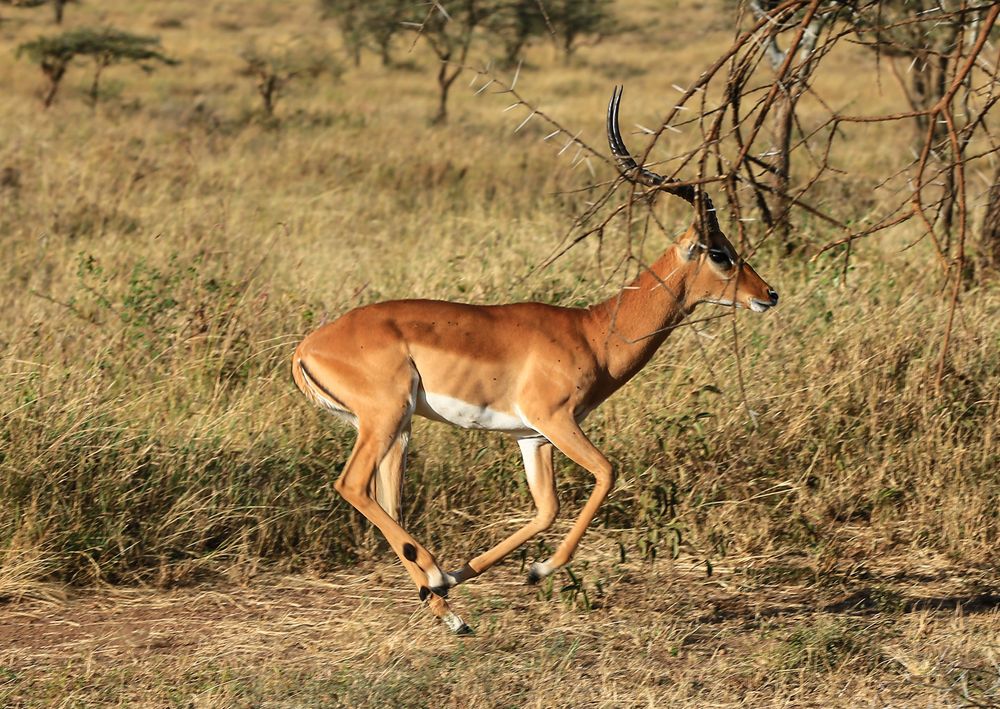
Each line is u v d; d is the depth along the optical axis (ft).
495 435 44.96
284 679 30.71
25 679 30.89
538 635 34.37
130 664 32.14
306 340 36.27
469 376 34.91
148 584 37.91
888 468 43.78
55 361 48.80
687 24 269.85
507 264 60.95
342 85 195.31
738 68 23.98
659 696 30.19
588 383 35.50
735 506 41.78
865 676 31.45
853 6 24.36
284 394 47.14
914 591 38.09
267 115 140.56
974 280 57.93
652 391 47.44
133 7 324.60
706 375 47.47
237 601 36.94
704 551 40.75
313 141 117.80
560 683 30.91
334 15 163.43
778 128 43.19
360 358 34.91
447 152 113.91
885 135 136.46
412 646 33.37
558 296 52.80
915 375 46.91
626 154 33.01
